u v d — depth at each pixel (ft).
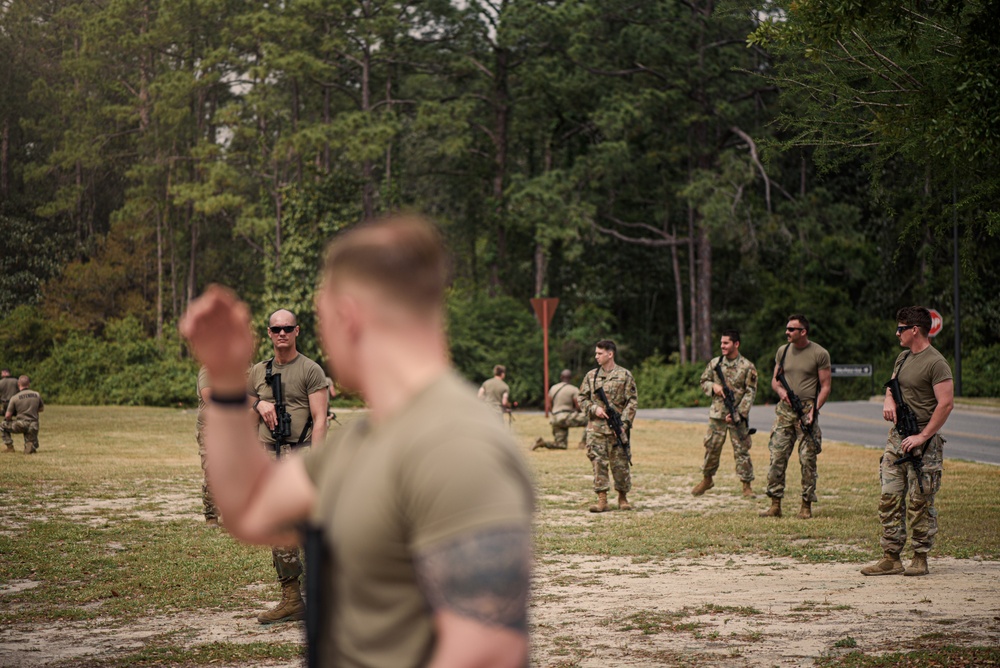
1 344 162.40
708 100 166.71
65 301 176.45
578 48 164.25
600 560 31.48
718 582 27.58
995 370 142.20
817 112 26.58
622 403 42.83
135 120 189.37
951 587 26.00
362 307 5.53
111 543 35.14
